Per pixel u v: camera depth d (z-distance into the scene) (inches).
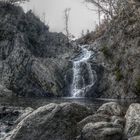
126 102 1568.7
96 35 3624.5
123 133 632.4
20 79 2358.5
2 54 2484.0
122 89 2174.0
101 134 611.2
